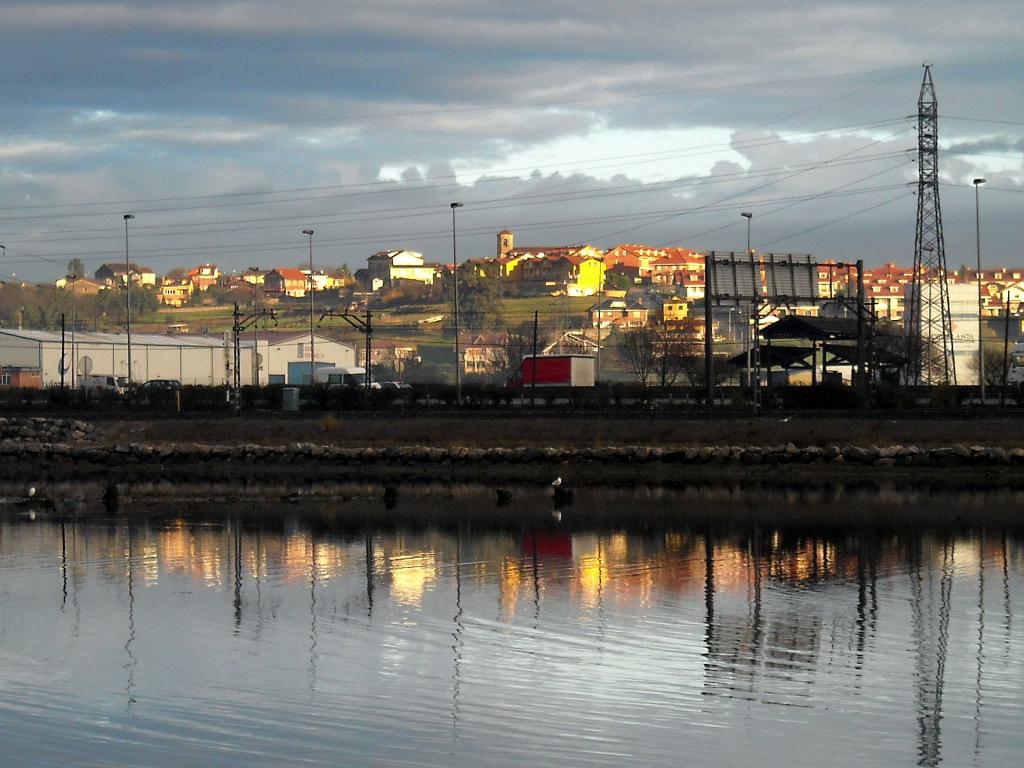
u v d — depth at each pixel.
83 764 22.38
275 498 64.44
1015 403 94.00
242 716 25.02
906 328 151.75
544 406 96.19
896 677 27.69
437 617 33.88
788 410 85.56
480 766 22.11
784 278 91.81
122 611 35.16
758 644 30.53
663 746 23.14
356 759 22.45
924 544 46.53
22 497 65.81
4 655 30.05
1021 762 22.31
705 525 52.38
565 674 27.83
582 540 48.34
